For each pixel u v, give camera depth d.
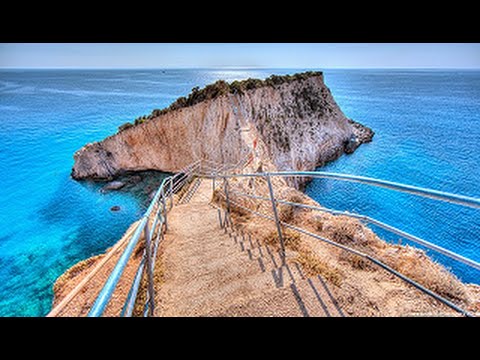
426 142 52.19
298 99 40.16
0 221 22.94
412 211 24.70
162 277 3.73
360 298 2.78
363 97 143.00
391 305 2.85
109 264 5.01
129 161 31.70
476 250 19.30
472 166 38.59
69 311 3.95
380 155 43.19
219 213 6.91
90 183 30.92
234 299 3.00
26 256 17.89
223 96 28.58
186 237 5.36
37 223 22.45
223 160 27.61
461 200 1.71
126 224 22.11
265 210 7.08
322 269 3.47
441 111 96.25
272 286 3.20
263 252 4.33
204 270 3.78
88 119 83.19
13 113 95.50
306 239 4.92
